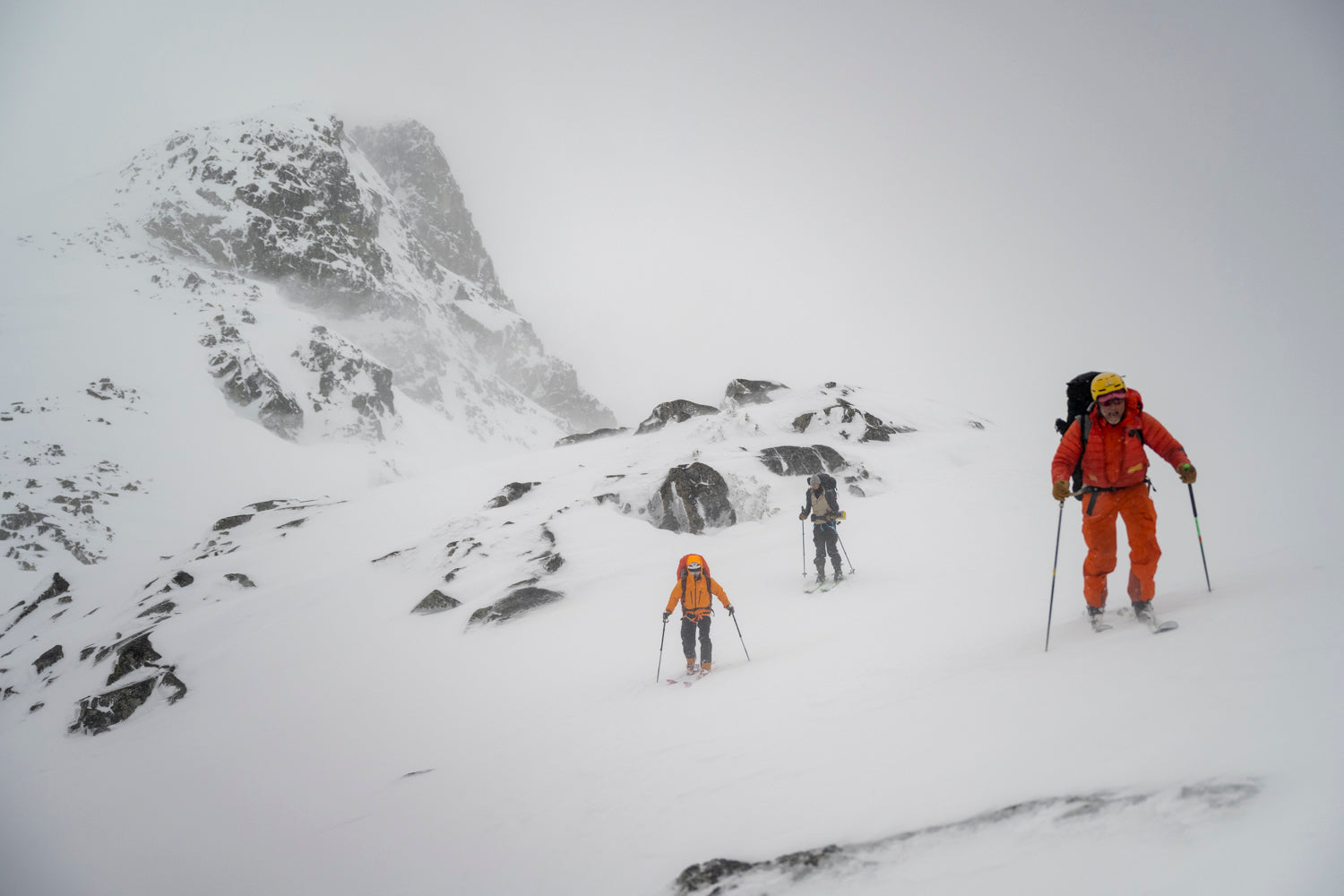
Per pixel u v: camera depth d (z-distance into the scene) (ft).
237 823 24.07
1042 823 8.10
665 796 13.61
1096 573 15.92
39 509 104.63
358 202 302.45
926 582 32.48
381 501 79.46
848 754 12.23
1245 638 11.23
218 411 159.12
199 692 40.19
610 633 35.88
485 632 39.83
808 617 30.25
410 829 16.90
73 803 29.63
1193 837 6.94
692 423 88.38
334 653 41.47
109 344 160.15
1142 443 15.37
